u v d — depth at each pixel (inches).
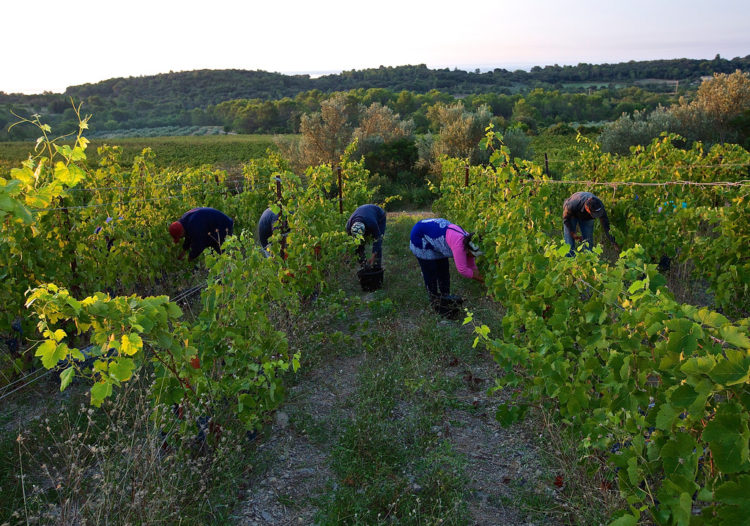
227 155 2138.3
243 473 122.8
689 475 76.8
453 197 403.9
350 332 205.9
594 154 390.3
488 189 280.2
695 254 226.5
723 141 1147.3
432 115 2659.9
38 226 167.3
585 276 124.8
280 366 133.3
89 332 186.2
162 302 97.2
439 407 149.3
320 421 144.6
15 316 167.2
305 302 221.1
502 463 126.3
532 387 133.1
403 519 106.7
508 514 110.0
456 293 241.6
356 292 254.7
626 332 95.8
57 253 185.5
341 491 115.6
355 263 272.7
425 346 184.2
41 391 161.9
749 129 1114.7
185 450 118.6
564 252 132.5
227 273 134.6
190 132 4884.4
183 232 235.9
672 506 78.0
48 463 124.8
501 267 187.0
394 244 353.1
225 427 131.3
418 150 949.2
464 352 182.2
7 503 111.4
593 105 4633.4
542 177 245.9
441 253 204.1
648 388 92.4
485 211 260.4
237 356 134.0
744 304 197.2
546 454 125.9
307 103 5073.8
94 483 116.3
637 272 112.9
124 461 116.0
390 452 129.9
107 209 229.5
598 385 107.1
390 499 113.7
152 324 92.2
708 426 68.3
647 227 268.7
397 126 1277.1
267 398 132.6
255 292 146.8
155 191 273.7
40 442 130.5
